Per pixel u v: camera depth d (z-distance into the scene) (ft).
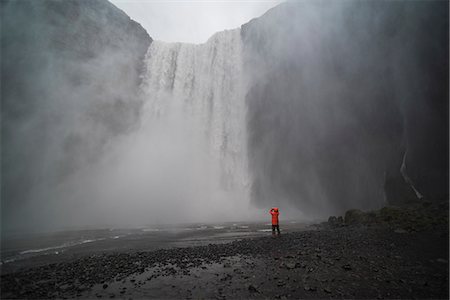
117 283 22.00
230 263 27.04
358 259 25.95
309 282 20.22
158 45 148.77
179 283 21.31
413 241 32.50
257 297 17.75
